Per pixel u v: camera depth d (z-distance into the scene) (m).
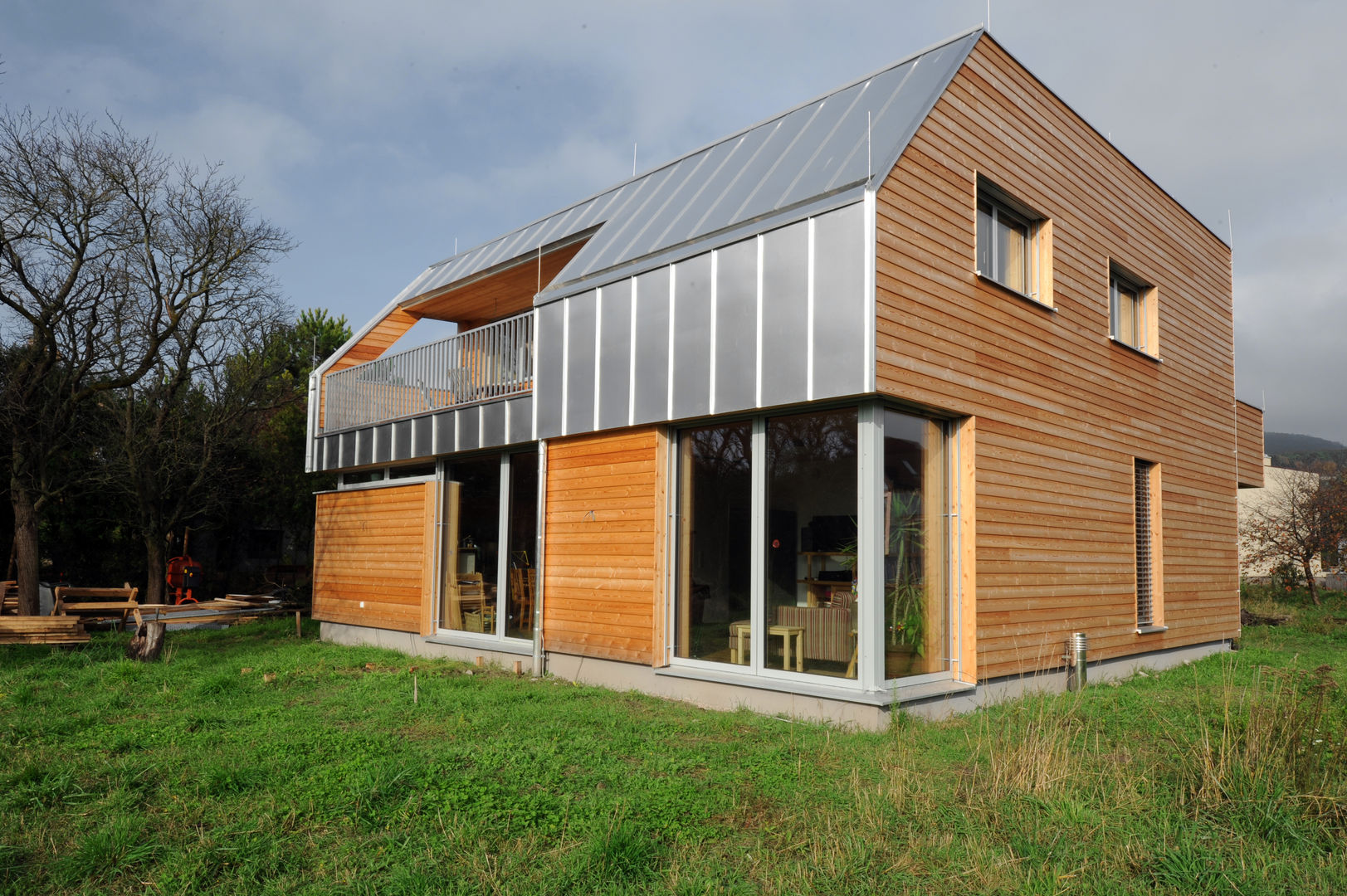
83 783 5.25
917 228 7.55
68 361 15.09
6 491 15.41
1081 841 4.24
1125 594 10.52
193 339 16.95
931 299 7.64
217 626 16.38
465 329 17.00
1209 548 12.98
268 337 19.20
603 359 9.28
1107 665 9.99
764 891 3.79
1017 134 9.22
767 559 7.97
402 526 12.68
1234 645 13.59
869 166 7.36
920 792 4.98
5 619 11.36
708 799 4.95
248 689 8.85
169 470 17.52
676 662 8.62
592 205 12.50
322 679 9.51
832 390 7.09
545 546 9.95
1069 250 10.00
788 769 5.57
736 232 8.01
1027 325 9.09
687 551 8.66
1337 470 25.31
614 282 9.24
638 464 8.91
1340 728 5.35
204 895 3.73
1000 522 8.35
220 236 16.52
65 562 19.30
